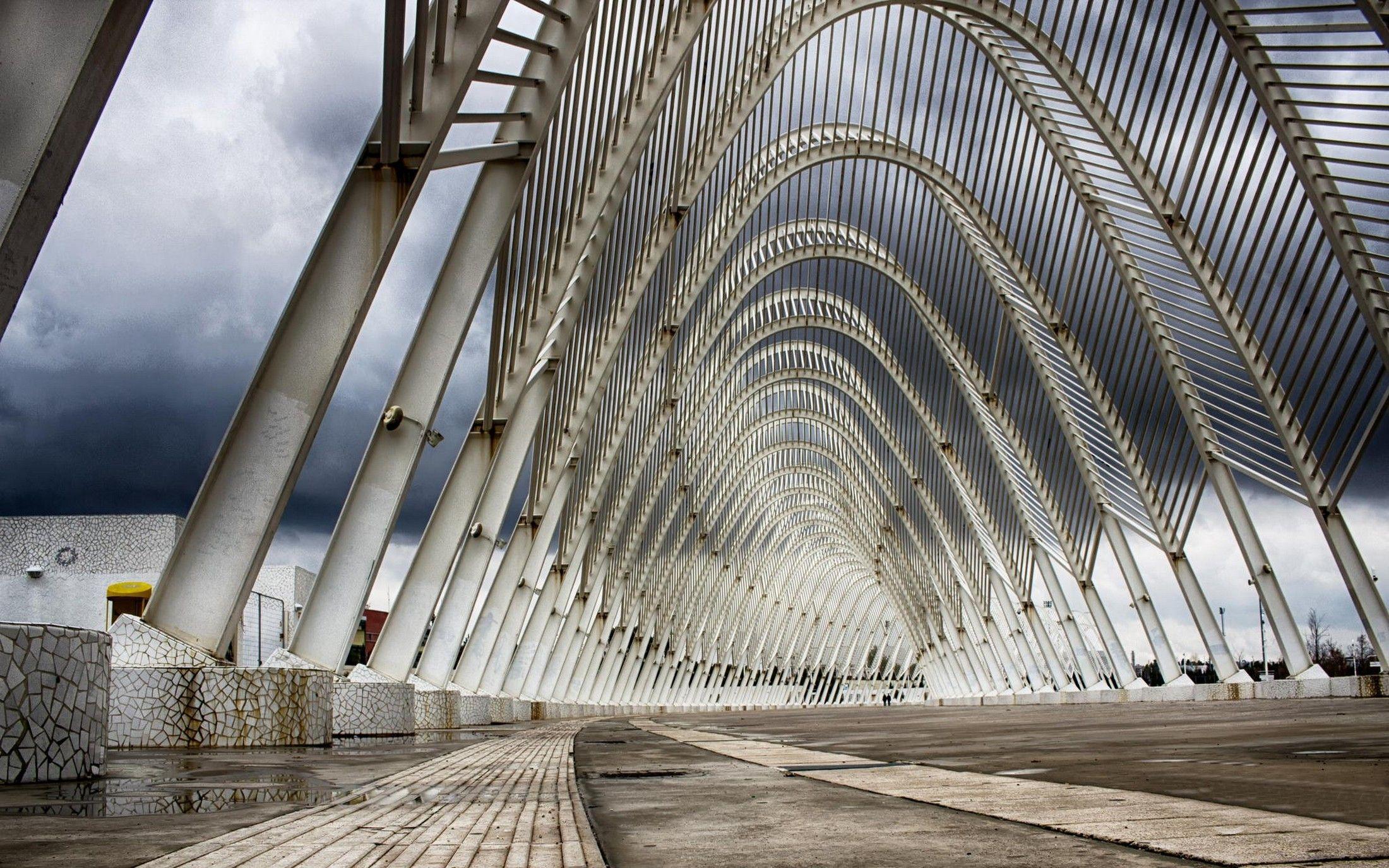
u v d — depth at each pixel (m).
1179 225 25.11
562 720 29.50
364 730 14.50
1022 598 41.94
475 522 19.19
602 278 22.22
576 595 35.38
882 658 83.44
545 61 13.09
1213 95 23.73
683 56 19.11
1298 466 25.00
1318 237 23.11
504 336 16.66
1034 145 30.75
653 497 40.38
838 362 48.81
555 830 3.77
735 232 30.61
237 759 8.05
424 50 9.01
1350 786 4.79
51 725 5.89
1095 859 2.96
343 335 8.82
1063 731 12.36
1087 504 35.34
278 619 27.59
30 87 4.94
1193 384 27.80
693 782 6.32
